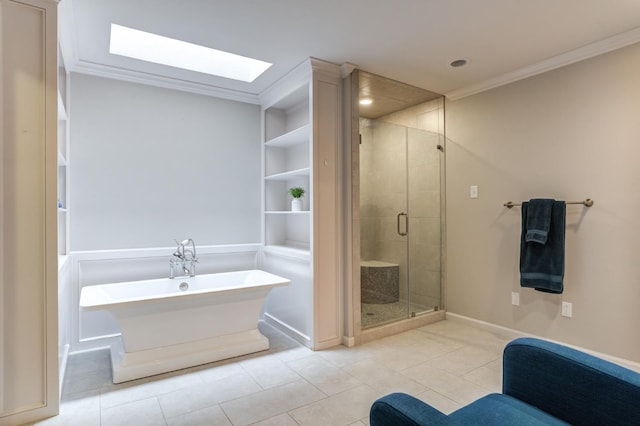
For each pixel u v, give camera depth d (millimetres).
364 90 3535
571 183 2834
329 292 3068
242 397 2240
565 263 2867
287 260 3418
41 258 2008
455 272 3740
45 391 2012
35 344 1991
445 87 3553
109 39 2607
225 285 3436
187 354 2695
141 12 2266
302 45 2719
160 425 1947
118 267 3189
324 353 2932
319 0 2145
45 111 2014
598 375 1266
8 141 1930
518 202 3186
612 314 2615
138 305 2475
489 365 2689
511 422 1269
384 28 2465
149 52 3010
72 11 2244
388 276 3465
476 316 3541
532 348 1444
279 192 4008
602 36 2551
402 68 3105
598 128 2686
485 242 3457
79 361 2793
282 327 3475
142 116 3324
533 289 3090
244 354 2895
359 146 3180
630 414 1188
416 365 2691
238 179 3832
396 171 3492
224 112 3754
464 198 3645
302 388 2350
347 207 3117
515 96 3209
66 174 2977
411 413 1046
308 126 3049
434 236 3801
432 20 2361
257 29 2484
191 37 2604
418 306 3678
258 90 3703
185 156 3535
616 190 2592
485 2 2150
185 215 3527
